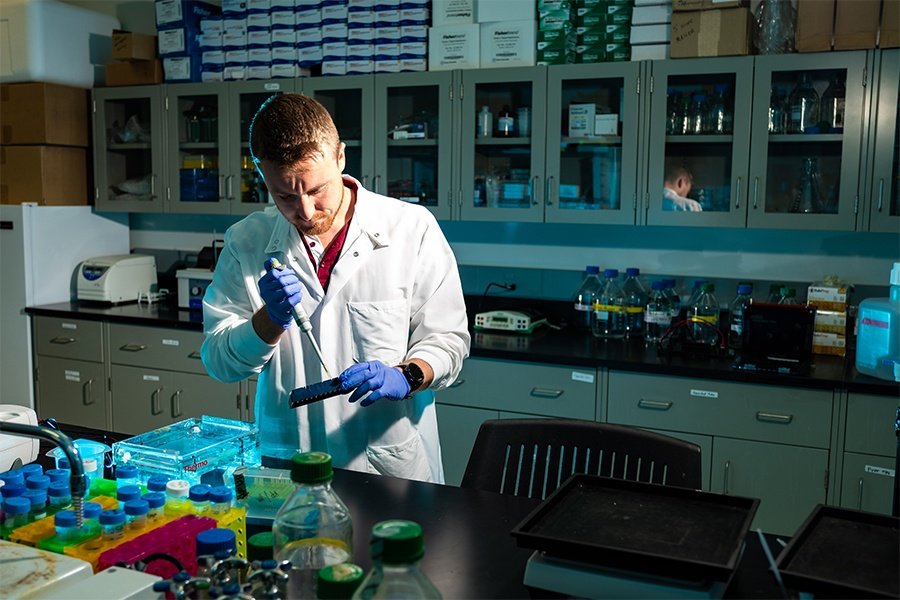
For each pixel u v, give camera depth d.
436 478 2.08
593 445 1.63
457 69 3.41
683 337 3.13
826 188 3.01
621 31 3.20
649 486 1.22
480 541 1.26
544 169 3.33
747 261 3.37
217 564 0.96
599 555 1.02
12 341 4.07
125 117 4.19
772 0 3.00
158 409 3.77
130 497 1.19
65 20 4.10
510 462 1.68
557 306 3.66
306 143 1.60
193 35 3.94
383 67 3.55
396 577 0.83
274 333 1.75
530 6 3.28
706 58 3.04
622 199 3.23
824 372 2.74
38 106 4.02
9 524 1.20
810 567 0.98
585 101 3.28
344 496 1.46
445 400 3.20
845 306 3.01
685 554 1.01
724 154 3.14
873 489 2.64
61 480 1.29
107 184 4.16
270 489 1.35
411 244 1.99
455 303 2.02
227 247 2.01
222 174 3.89
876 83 2.84
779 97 3.03
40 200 4.07
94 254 4.36
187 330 3.65
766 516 2.79
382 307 1.94
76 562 1.00
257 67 3.79
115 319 3.81
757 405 2.75
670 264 3.49
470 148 3.41
